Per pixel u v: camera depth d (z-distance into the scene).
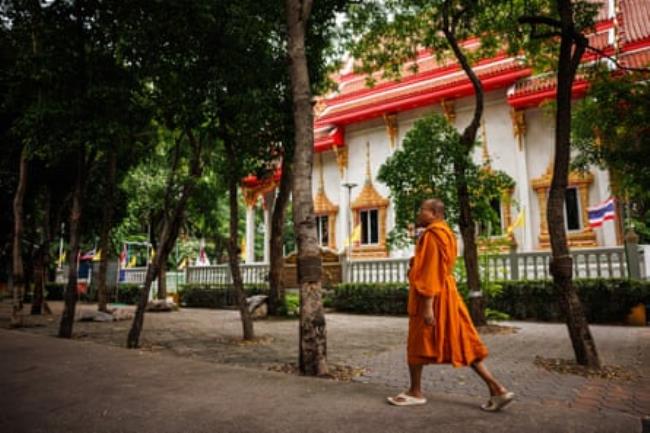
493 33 10.53
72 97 8.51
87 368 5.04
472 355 3.33
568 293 5.89
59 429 3.04
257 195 24.16
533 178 17.19
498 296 12.66
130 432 2.96
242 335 9.75
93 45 8.79
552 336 8.89
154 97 8.99
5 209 17.02
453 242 3.57
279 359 6.73
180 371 4.84
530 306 12.25
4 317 14.23
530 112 17.58
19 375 4.72
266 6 8.38
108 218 14.09
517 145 17.45
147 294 8.37
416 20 11.23
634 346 7.46
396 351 7.38
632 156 7.91
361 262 16.58
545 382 4.99
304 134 5.80
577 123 8.44
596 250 12.25
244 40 8.08
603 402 4.19
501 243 12.39
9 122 12.40
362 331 10.16
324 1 10.20
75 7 8.53
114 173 14.16
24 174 11.80
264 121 8.18
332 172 22.86
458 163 8.99
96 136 8.25
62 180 15.86
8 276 28.92
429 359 3.44
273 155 8.95
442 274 3.45
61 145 8.46
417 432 2.86
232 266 9.03
